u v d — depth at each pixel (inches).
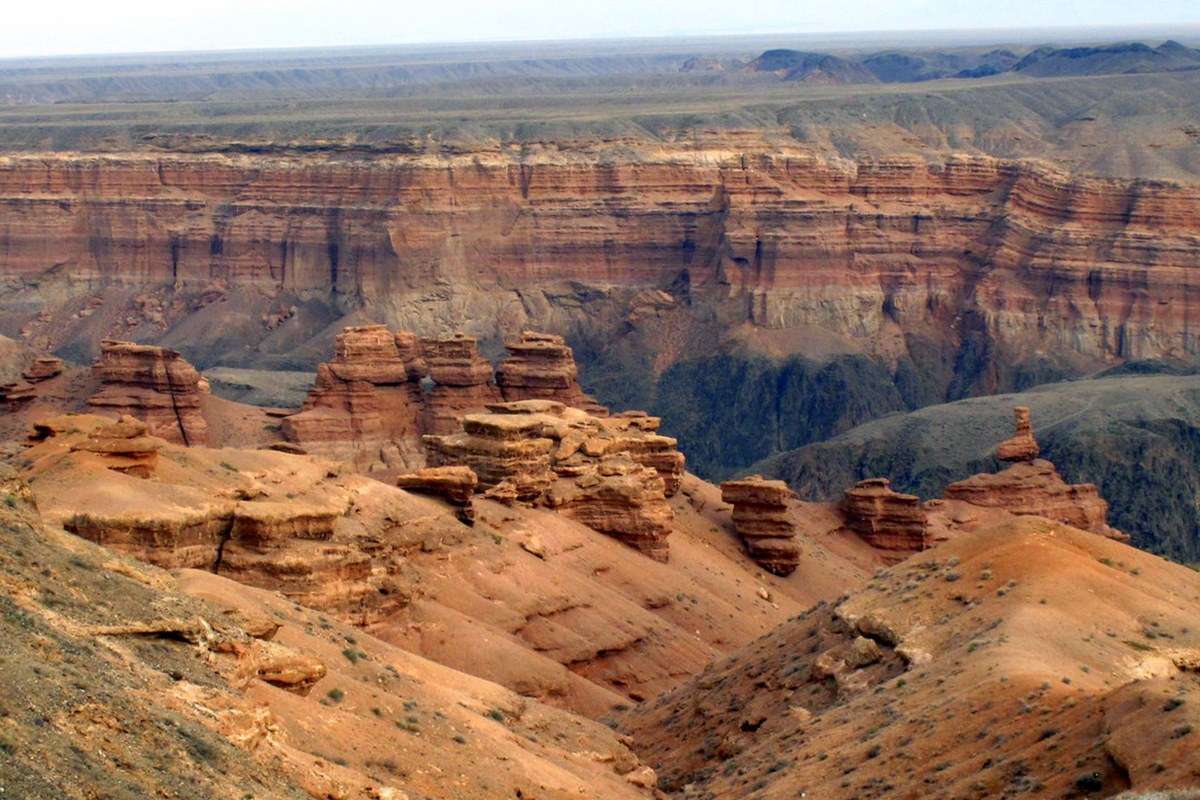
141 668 2470.5
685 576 6136.8
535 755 3496.6
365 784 2659.9
